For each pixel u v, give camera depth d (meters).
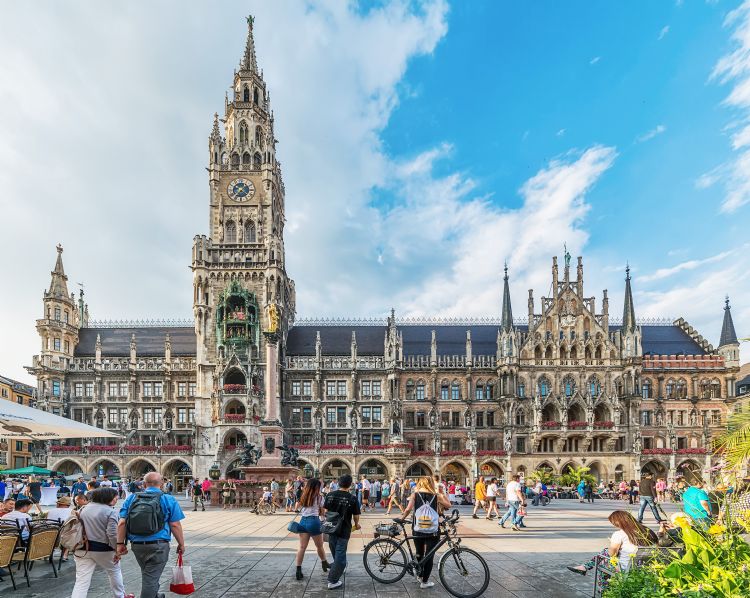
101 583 16.77
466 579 15.71
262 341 86.88
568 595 15.38
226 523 33.38
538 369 90.25
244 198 92.69
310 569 18.72
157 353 94.69
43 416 24.72
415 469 88.81
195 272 87.88
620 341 91.44
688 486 16.67
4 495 36.78
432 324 102.19
